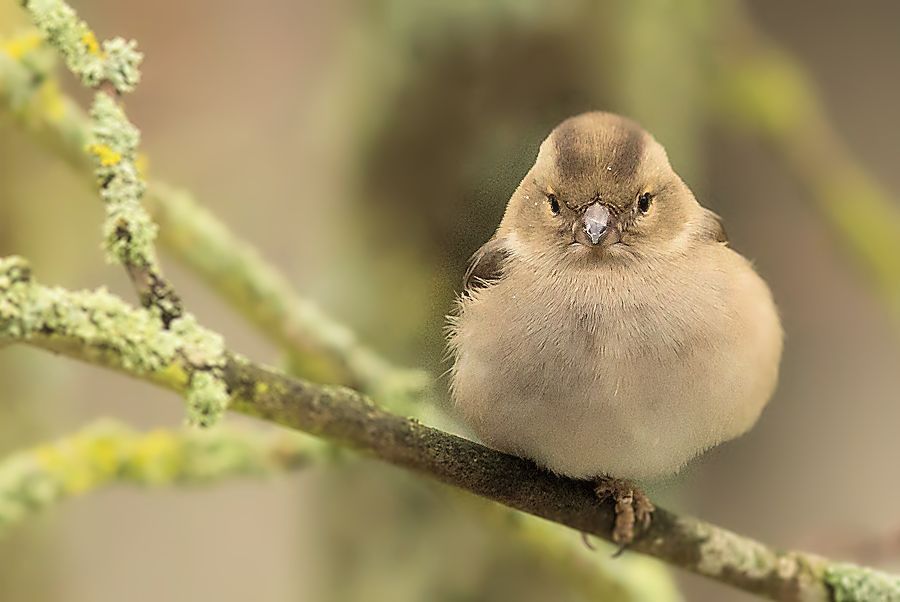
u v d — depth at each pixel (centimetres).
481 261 330
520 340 329
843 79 356
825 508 352
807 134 350
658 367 329
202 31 345
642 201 330
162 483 334
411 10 340
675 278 330
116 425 335
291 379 325
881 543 337
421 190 340
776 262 355
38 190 342
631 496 330
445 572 340
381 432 326
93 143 324
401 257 340
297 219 344
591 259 330
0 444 340
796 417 354
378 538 341
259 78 345
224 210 345
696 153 346
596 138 331
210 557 346
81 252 343
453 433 329
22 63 334
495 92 340
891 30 356
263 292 336
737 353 329
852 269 352
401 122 341
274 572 346
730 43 349
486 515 335
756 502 353
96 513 345
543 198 331
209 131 346
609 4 341
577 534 336
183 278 346
